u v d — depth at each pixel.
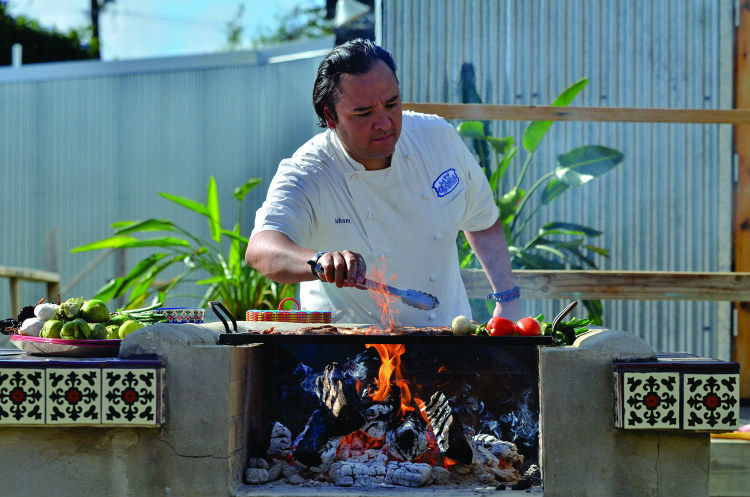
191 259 5.52
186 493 1.94
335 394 2.11
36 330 2.20
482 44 4.55
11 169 8.94
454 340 1.96
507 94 4.62
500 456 2.14
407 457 2.07
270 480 2.06
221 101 8.55
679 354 2.23
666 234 4.89
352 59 2.26
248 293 5.31
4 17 17.73
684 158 4.88
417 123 2.64
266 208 2.46
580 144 4.90
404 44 4.41
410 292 1.95
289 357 2.38
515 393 2.37
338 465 2.04
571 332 2.12
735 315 4.81
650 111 3.75
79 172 8.85
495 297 2.80
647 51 4.78
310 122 8.12
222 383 1.94
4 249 8.91
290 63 8.27
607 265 4.95
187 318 2.49
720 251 4.86
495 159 4.82
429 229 2.62
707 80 4.80
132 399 1.91
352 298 2.70
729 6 4.79
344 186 2.56
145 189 8.72
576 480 1.93
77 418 1.90
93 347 2.09
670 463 1.93
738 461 2.92
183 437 1.94
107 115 8.82
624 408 1.89
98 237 8.79
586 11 4.71
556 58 4.68
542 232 4.77
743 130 4.83
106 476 1.95
